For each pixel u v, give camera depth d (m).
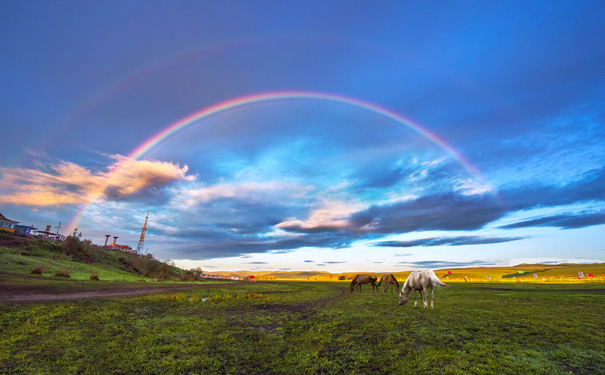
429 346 9.65
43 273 38.25
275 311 17.86
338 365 8.29
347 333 11.80
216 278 81.06
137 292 26.83
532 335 10.93
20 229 82.69
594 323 12.91
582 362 7.99
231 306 19.86
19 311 13.99
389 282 31.58
